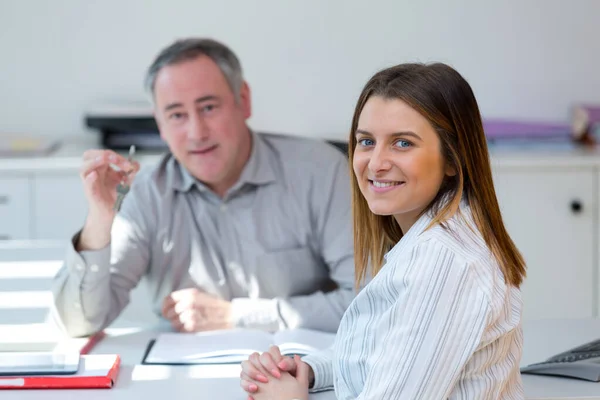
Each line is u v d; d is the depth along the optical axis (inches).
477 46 160.7
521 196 144.2
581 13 161.0
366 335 60.3
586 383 68.9
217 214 100.7
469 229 58.6
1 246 110.7
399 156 58.3
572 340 82.0
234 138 97.7
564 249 146.3
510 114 163.0
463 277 55.8
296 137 105.2
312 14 158.6
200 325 93.8
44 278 99.7
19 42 158.2
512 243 61.1
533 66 161.8
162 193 100.3
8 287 97.3
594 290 147.5
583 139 158.4
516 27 160.7
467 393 57.7
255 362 69.0
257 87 160.4
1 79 159.2
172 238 99.7
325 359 70.8
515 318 59.4
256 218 100.3
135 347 84.4
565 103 163.0
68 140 161.0
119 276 96.6
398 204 59.2
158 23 158.6
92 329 89.3
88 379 71.1
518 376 63.4
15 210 143.5
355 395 62.0
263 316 94.7
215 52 97.8
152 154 148.4
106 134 151.7
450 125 58.4
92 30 158.6
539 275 146.6
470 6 159.6
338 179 100.8
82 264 88.0
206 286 100.4
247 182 99.7
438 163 58.8
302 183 100.7
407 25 159.5
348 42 159.5
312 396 69.1
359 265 67.4
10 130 160.6
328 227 99.9
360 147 60.6
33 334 86.7
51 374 72.0
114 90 160.2
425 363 55.6
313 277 102.0
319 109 161.2
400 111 58.0
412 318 56.0
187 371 75.7
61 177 143.5
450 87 58.8
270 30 158.7
